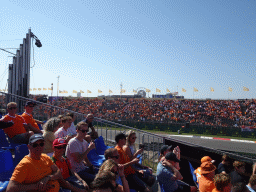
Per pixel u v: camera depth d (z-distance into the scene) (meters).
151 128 40.66
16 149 4.48
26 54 12.45
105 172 2.96
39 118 11.03
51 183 3.35
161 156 5.73
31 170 3.14
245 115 41.44
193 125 39.44
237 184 4.41
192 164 6.79
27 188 3.03
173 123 40.72
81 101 56.75
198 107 46.97
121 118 46.75
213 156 6.88
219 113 43.06
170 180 4.84
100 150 6.95
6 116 5.45
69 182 4.04
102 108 52.94
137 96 69.06
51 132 4.83
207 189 4.73
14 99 8.92
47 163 3.46
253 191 4.89
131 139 5.57
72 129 6.57
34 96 51.97
